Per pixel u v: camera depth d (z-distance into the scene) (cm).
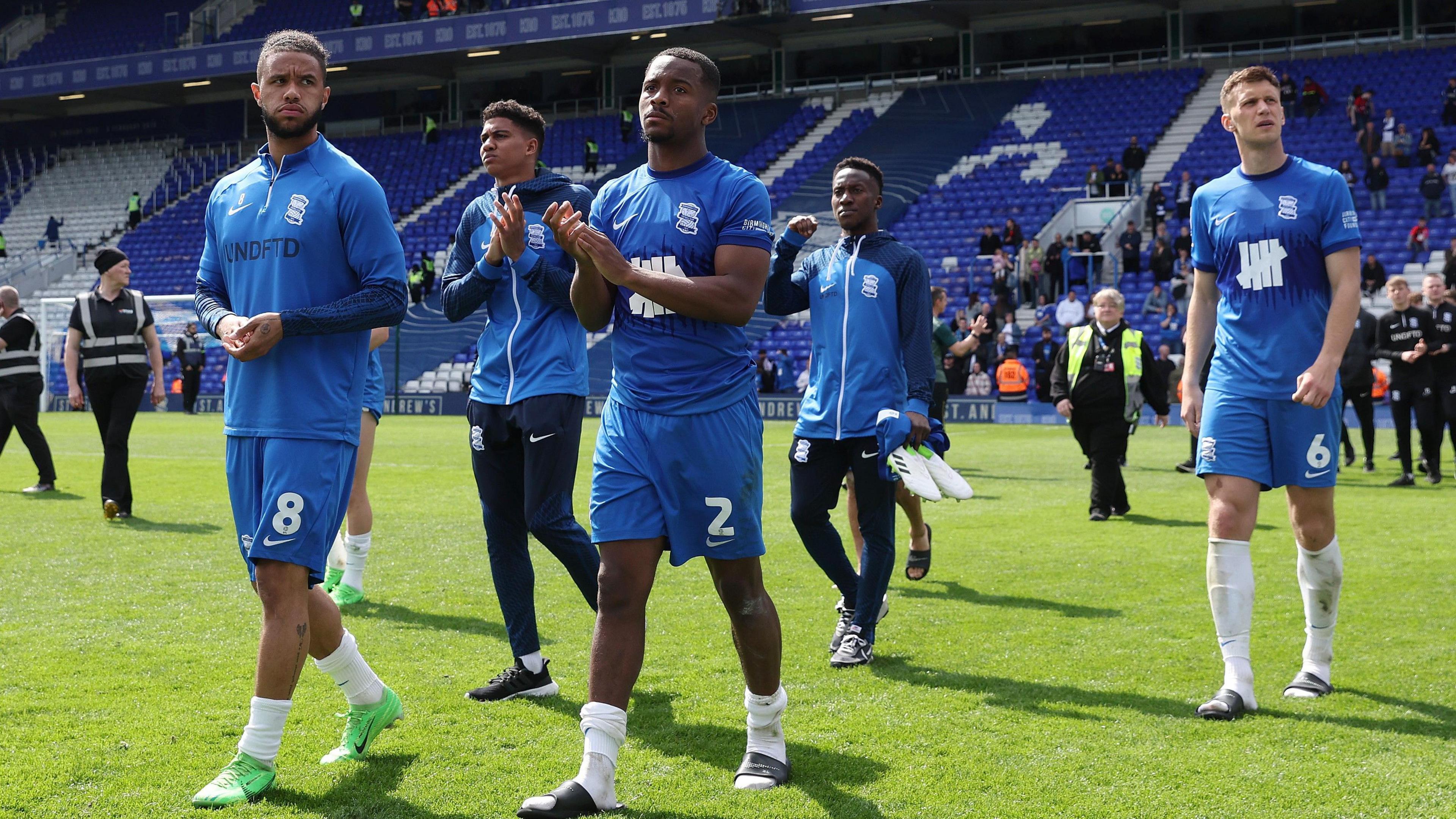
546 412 399
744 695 391
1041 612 523
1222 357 397
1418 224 2181
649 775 316
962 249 2530
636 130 3259
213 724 354
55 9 3869
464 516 859
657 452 303
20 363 977
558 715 371
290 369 307
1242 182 398
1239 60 2858
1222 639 381
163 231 3344
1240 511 385
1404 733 349
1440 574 601
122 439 827
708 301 294
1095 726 356
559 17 3003
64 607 523
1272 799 295
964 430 1833
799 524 457
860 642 434
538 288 393
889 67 3222
